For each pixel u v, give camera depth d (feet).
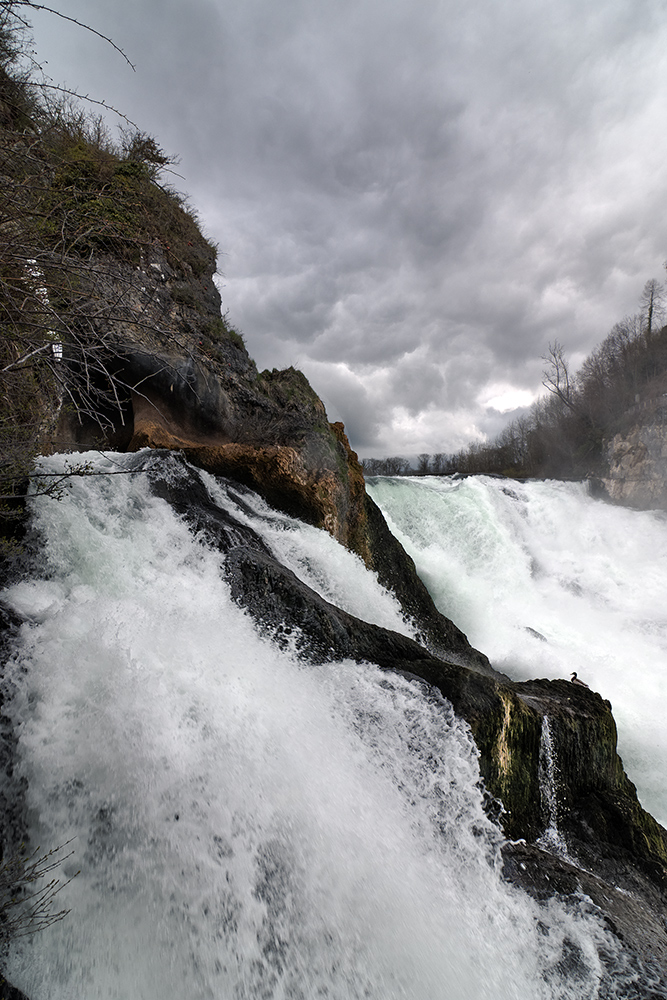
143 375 30.53
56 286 9.91
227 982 9.68
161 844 10.69
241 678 14.05
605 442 128.57
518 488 77.82
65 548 16.75
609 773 19.06
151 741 11.57
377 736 14.35
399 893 11.20
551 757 17.08
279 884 10.68
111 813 10.93
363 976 10.07
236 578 18.65
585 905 12.44
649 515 74.79
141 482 21.36
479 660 31.50
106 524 18.72
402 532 51.93
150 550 18.95
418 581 36.65
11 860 9.19
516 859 13.50
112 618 14.33
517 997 10.39
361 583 28.45
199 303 35.53
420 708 15.43
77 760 11.30
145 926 10.04
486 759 15.21
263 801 11.53
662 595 57.77
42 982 8.97
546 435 163.32
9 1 8.57
